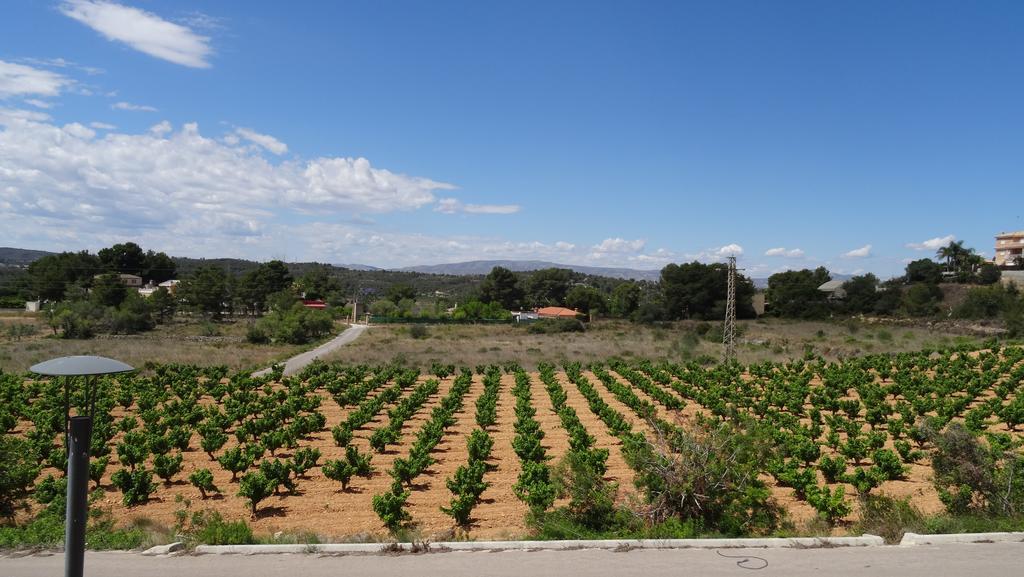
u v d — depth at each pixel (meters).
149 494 19.16
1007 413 26.77
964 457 14.36
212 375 44.91
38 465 21.55
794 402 31.89
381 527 16.12
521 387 38.72
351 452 20.98
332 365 54.47
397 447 25.75
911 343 66.00
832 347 64.56
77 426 6.89
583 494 13.98
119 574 10.23
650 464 13.84
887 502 14.15
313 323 89.75
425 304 168.00
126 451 21.23
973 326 76.69
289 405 31.05
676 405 32.09
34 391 38.00
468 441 23.20
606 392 39.88
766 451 14.43
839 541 11.41
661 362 53.22
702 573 9.88
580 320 114.44
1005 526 12.30
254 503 17.39
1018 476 13.98
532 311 169.88
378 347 76.62
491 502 18.22
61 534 12.79
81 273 126.31
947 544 11.21
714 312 107.75
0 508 16.08
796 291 109.00
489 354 67.62
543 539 12.58
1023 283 100.94
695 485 13.62
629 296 132.62
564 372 51.22
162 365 50.00
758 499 13.60
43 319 90.94
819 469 20.66
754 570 9.97
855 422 28.38
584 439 23.72
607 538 12.55
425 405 35.91
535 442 22.27
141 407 32.84
